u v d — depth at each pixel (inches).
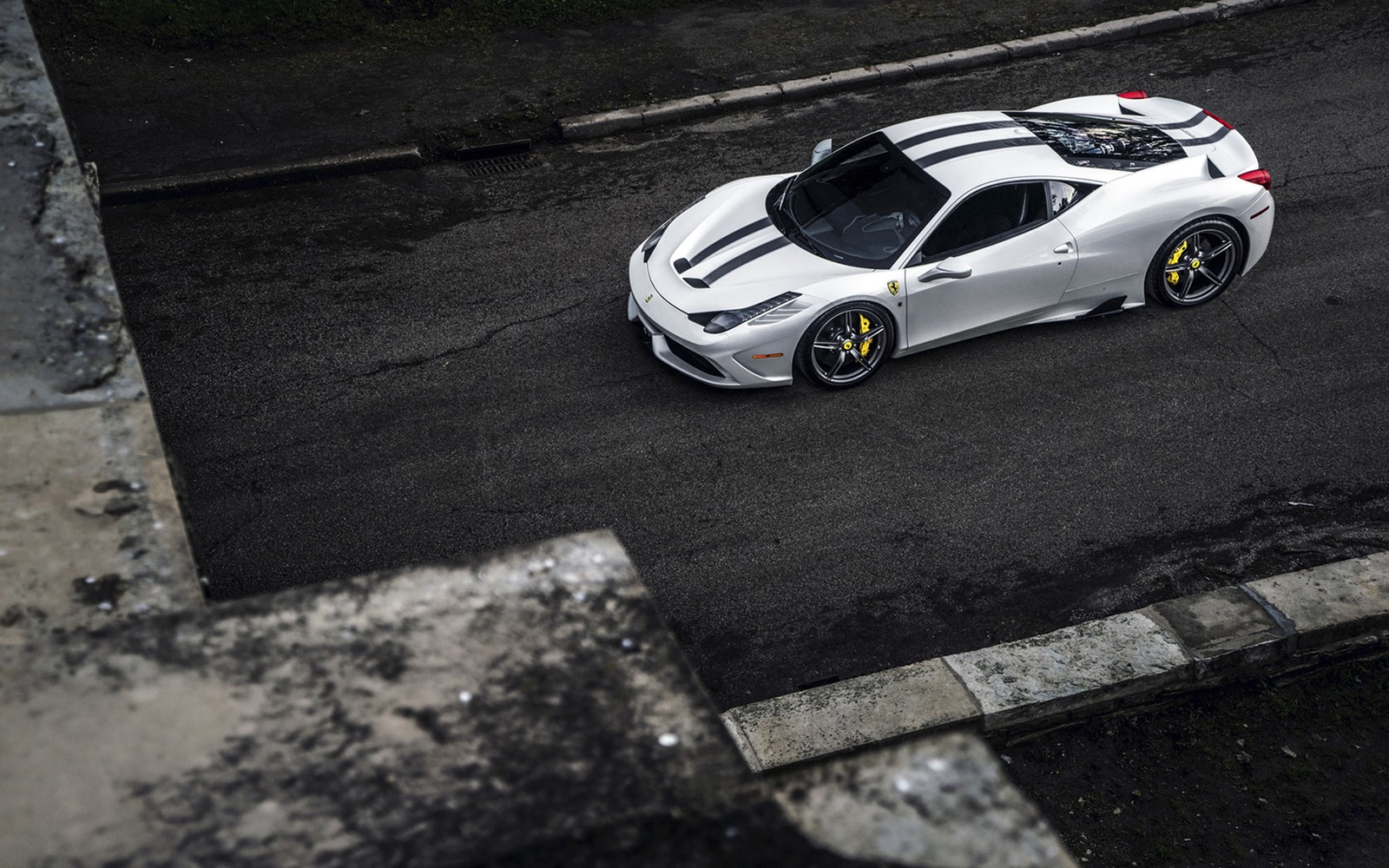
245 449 245.6
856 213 267.7
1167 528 226.1
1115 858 167.5
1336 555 218.8
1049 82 411.5
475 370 270.8
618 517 228.7
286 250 320.2
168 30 428.8
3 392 86.0
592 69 422.0
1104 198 270.7
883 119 391.5
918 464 242.1
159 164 355.9
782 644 202.5
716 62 426.0
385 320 289.4
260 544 221.3
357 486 235.6
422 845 47.0
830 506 231.5
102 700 54.1
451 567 63.7
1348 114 374.9
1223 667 191.8
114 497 78.1
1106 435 249.4
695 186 353.1
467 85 409.7
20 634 67.2
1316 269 301.4
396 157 362.9
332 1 454.6
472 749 52.0
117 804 48.7
